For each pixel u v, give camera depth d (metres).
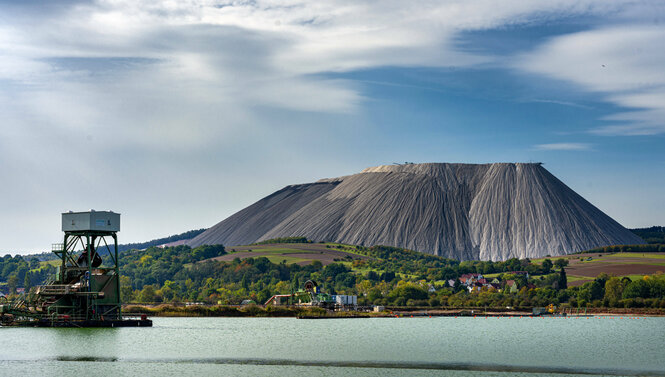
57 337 127.31
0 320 144.12
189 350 113.31
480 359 106.44
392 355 110.25
